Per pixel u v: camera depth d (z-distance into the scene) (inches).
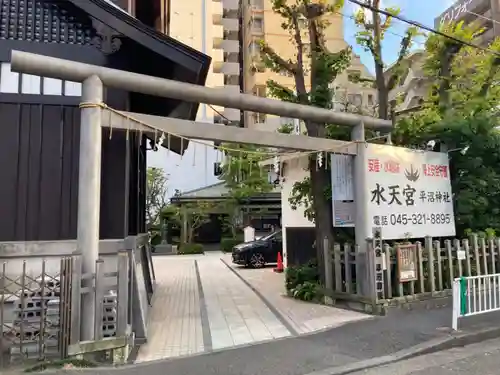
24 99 247.1
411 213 333.7
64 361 183.5
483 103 429.4
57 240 240.2
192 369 185.0
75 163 249.0
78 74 211.3
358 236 307.4
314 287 342.3
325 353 206.8
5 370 178.2
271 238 625.6
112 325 213.9
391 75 408.2
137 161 334.3
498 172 415.2
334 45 1284.4
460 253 335.0
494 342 230.5
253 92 1443.2
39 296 200.2
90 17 248.8
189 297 369.7
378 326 253.3
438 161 360.8
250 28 1523.1
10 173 242.1
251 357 201.8
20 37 252.5
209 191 1049.5
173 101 326.3
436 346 215.5
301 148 283.6
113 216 253.9
